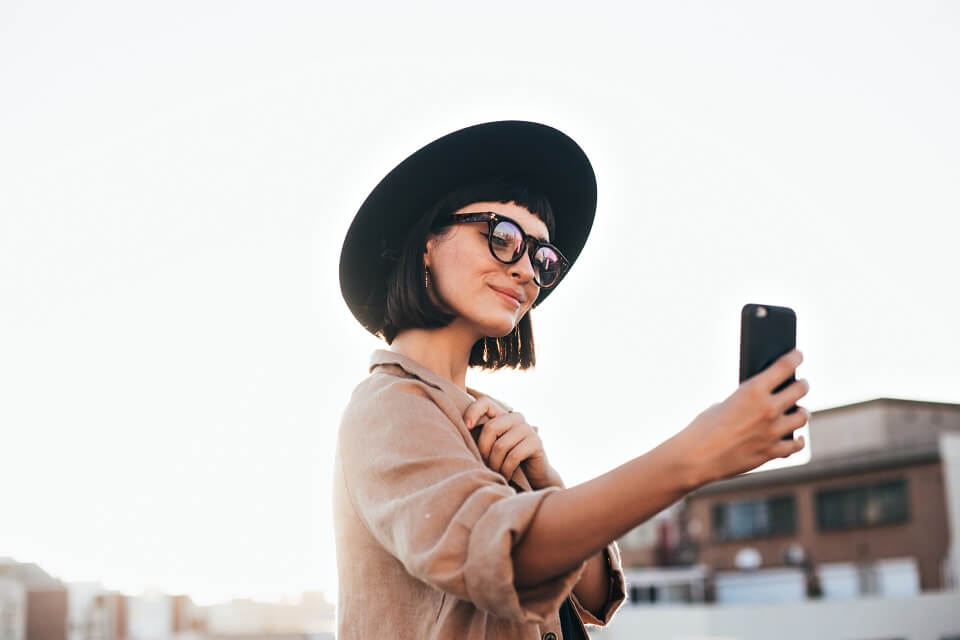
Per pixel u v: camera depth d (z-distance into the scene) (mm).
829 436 37969
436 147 1690
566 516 1121
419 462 1283
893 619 24547
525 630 1358
